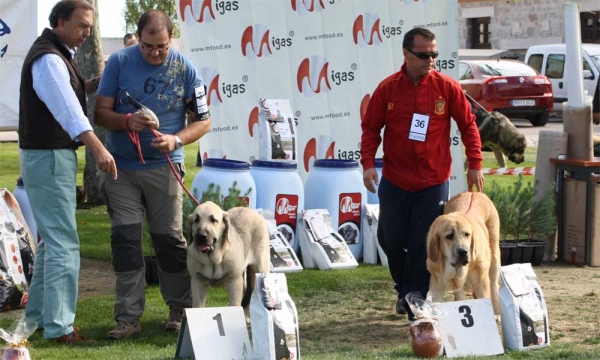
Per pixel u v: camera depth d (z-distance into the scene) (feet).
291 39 34.55
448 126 22.49
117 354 19.02
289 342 17.74
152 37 20.36
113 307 24.41
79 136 19.36
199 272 20.84
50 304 20.20
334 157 34.99
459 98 22.29
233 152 34.58
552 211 31.45
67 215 20.17
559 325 22.44
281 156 33.01
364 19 34.55
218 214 20.56
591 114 31.71
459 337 19.11
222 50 34.24
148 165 21.15
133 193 21.26
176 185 21.49
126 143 20.93
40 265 21.35
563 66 87.92
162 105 21.09
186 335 18.21
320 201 31.60
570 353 19.06
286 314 17.87
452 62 34.06
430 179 22.24
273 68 34.55
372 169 22.67
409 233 22.72
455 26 33.99
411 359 18.39
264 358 17.57
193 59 34.14
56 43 19.88
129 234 21.15
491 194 31.65
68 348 19.79
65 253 20.18
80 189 43.57
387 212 22.81
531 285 19.90
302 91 34.73
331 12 34.53
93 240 34.65
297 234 31.04
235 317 18.26
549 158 32.12
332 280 27.94
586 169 30.78
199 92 21.40
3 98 31.42
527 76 77.71
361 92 34.83
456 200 23.21
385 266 30.66
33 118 19.69
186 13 33.99
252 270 22.61
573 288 27.14
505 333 19.69
